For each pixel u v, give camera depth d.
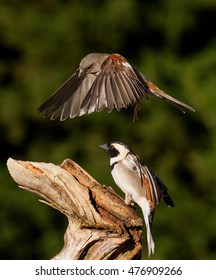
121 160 8.15
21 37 17.45
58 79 17.11
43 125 17.08
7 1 17.84
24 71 17.36
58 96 7.93
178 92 17.06
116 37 17.30
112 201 7.83
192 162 16.77
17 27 17.50
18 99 17.06
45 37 17.34
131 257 7.88
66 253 7.83
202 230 16.31
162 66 17.34
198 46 17.97
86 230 7.77
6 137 17.12
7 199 16.31
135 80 7.40
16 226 16.27
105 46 17.39
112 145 8.22
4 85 17.33
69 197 7.72
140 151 16.77
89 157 16.81
